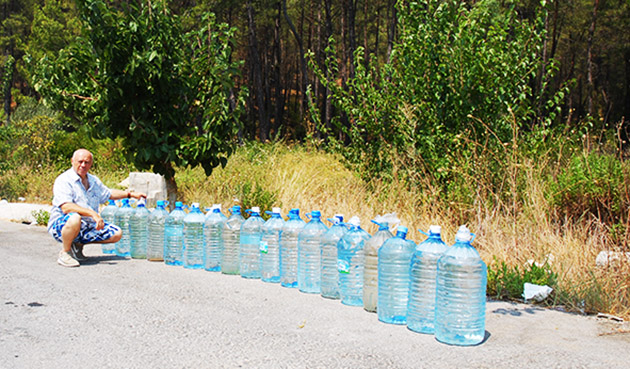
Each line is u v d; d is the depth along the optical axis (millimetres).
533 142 8398
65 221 6305
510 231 6648
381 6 34438
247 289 5383
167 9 7906
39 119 18578
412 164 8758
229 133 8102
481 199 7516
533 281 5281
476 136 8414
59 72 7738
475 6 9070
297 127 41969
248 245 5910
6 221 10625
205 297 5035
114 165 16297
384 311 4371
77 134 18250
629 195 6953
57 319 4293
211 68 7934
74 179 6410
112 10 7582
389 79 9641
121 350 3639
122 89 7559
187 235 6371
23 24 42188
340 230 5148
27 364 3363
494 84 8562
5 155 17562
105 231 6570
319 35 34969
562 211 7379
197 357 3533
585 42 35469
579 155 8078
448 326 3875
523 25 8742
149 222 6754
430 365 3441
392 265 4387
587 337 4070
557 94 8727
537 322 4469
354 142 9766
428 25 8867
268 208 8766
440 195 8070
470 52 8641
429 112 8750
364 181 9555
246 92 8102
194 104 8352
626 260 5441
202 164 8156
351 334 4051
